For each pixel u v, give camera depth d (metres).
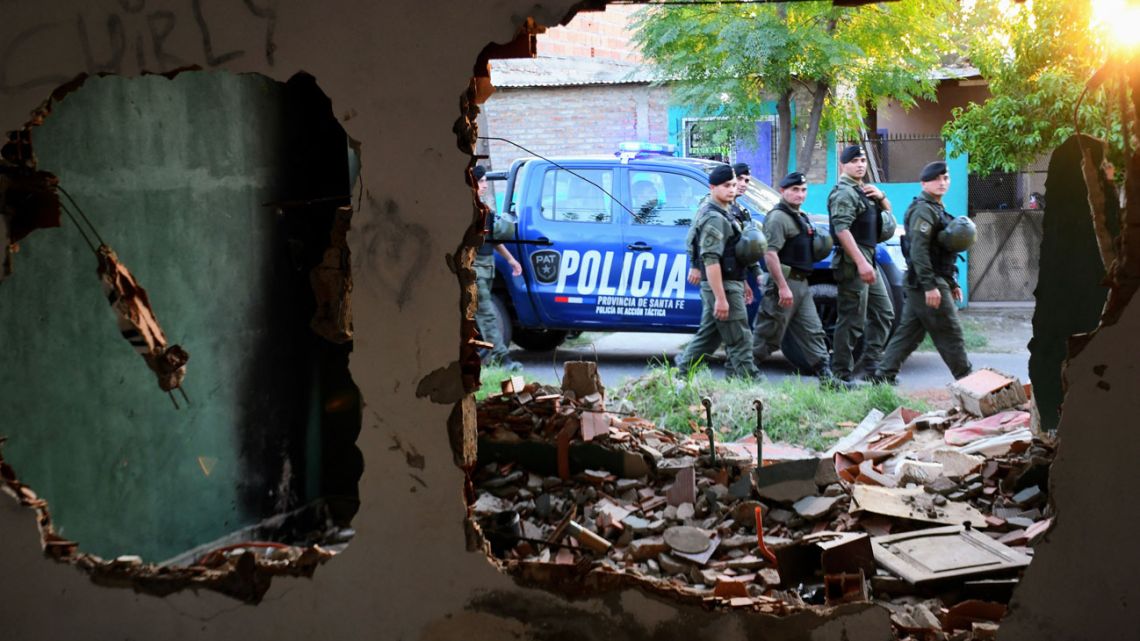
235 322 5.44
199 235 5.19
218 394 5.34
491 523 5.25
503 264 10.37
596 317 10.25
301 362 5.91
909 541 4.76
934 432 6.82
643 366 10.82
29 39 3.86
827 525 5.23
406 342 3.78
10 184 3.98
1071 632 3.32
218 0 3.76
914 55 13.20
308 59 3.73
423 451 3.80
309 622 3.95
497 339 10.23
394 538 3.86
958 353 8.75
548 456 5.99
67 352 4.49
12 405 4.25
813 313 9.20
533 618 3.80
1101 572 3.27
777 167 14.25
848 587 4.27
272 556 5.01
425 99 3.67
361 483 3.87
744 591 3.86
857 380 9.20
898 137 15.12
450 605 3.86
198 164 5.17
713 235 8.70
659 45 13.30
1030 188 14.85
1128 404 3.18
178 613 4.02
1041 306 6.01
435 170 3.69
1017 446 5.86
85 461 4.59
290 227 5.80
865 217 8.98
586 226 10.16
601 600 3.74
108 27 3.83
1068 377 3.25
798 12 12.63
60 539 4.12
